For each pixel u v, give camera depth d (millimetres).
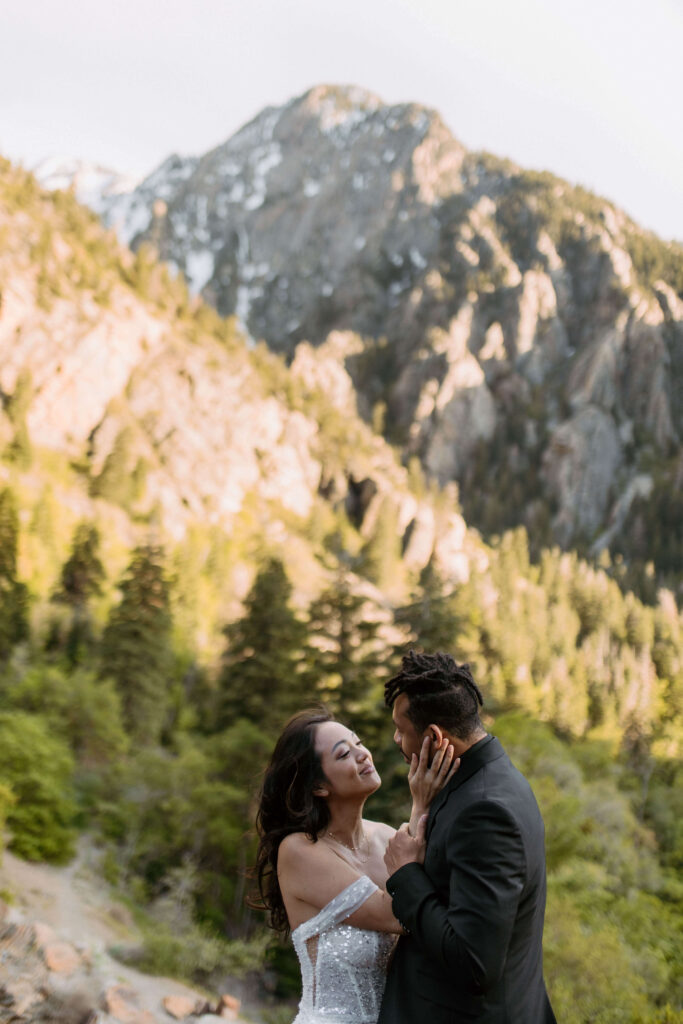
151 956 23000
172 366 148750
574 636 140250
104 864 33844
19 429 111250
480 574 148375
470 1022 2824
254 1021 22203
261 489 144875
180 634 72125
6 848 31016
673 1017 10383
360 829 3520
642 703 108250
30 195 175875
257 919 32531
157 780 37156
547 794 28125
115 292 156500
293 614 43062
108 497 112500
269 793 3461
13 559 64625
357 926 3172
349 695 35062
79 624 60969
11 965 8961
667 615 156125
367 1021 3115
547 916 19578
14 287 136375
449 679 3070
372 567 123500
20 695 44938
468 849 2770
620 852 31562
